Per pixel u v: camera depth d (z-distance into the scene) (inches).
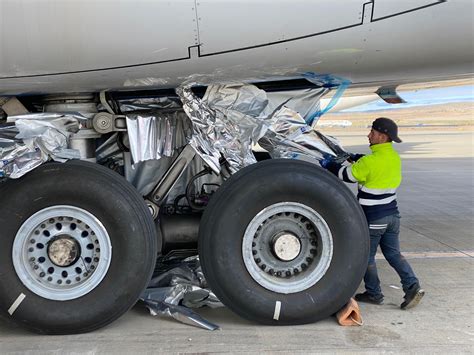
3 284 146.9
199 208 181.6
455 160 617.9
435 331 152.3
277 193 152.6
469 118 1480.1
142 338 149.0
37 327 149.1
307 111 182.4
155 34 137.3
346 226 154.5
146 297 168.9
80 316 148.8
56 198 147.4
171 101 176.7
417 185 438.0
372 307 171.8
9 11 130.6
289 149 169.6
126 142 179.6
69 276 153.2
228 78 159.8
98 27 134.5
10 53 137.3
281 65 153.4
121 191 149.9
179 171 170.2
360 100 327.9
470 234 271.0
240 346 143.1
